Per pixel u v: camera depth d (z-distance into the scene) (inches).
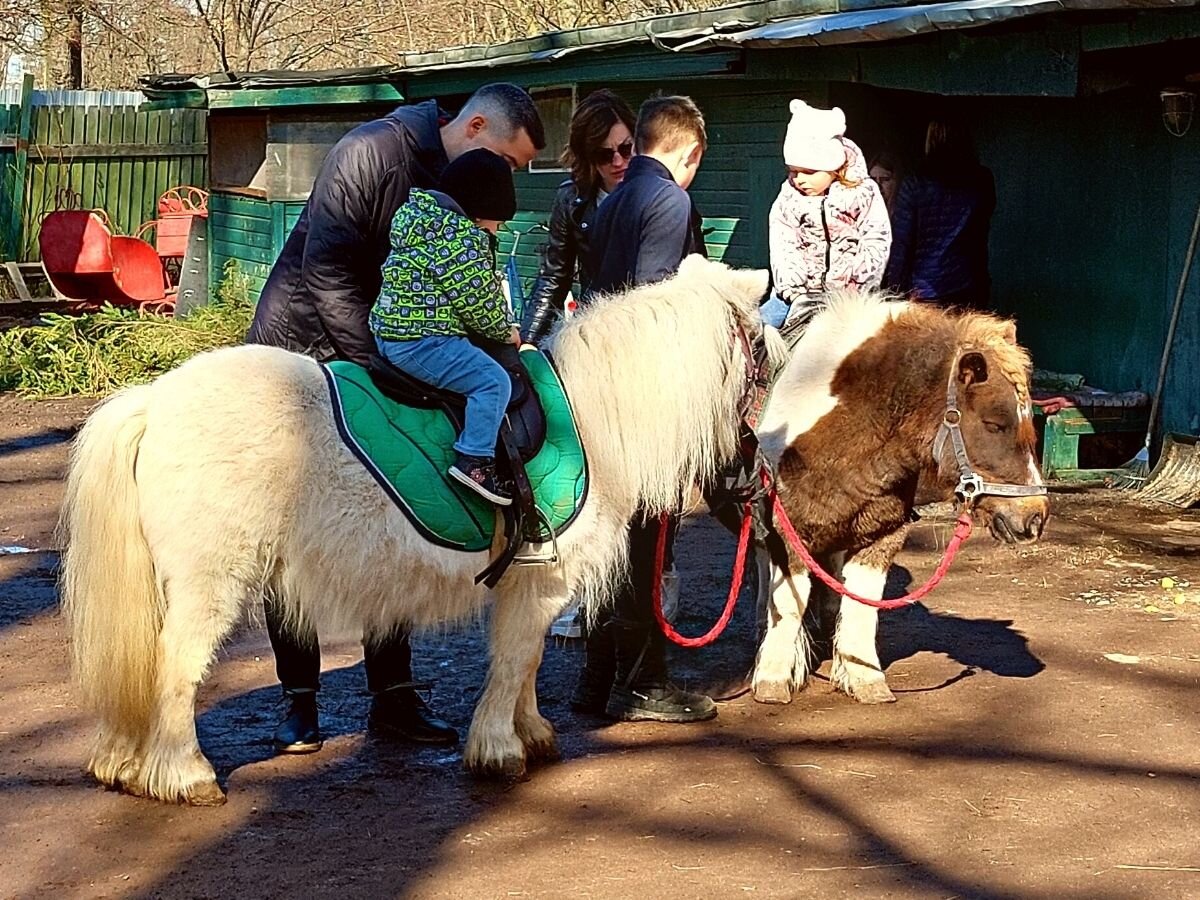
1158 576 277.3
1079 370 388.8
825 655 232.8
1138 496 339.9
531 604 176.4
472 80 542.6
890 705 208.1
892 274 338.0
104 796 173.3
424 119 184.2
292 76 583.5
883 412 195.9
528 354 179.6
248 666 228.2
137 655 167.0
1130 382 372.5
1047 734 195.6
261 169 621.3
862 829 165.2
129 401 167.3
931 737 194.9
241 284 637.9
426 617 171.9
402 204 179.9
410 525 165.9
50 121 714.8
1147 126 360.5
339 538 164.6
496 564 168.2
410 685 193.8
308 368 170.2
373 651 192.2
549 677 223.3
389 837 162.9
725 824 166.4
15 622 250.5
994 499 190.5
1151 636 239.9
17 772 181.0
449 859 157.2
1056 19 292.4
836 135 234.1
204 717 203.9
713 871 154.2
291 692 189.5
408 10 1031.6
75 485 167.0
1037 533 190.2
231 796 174.2
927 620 250.8
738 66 402.0
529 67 501.0
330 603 167.9
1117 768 183.5
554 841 161.9
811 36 337.4
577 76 473.1
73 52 973.8
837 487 199.5
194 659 167.3
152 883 151.3
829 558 228.2
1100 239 378.3
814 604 232.2
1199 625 245.8
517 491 167.5
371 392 170.1
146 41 1139.9
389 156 181.2
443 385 167.6
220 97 588.7
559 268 244.4
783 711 206.5
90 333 554.6
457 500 167.6
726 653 234.8
